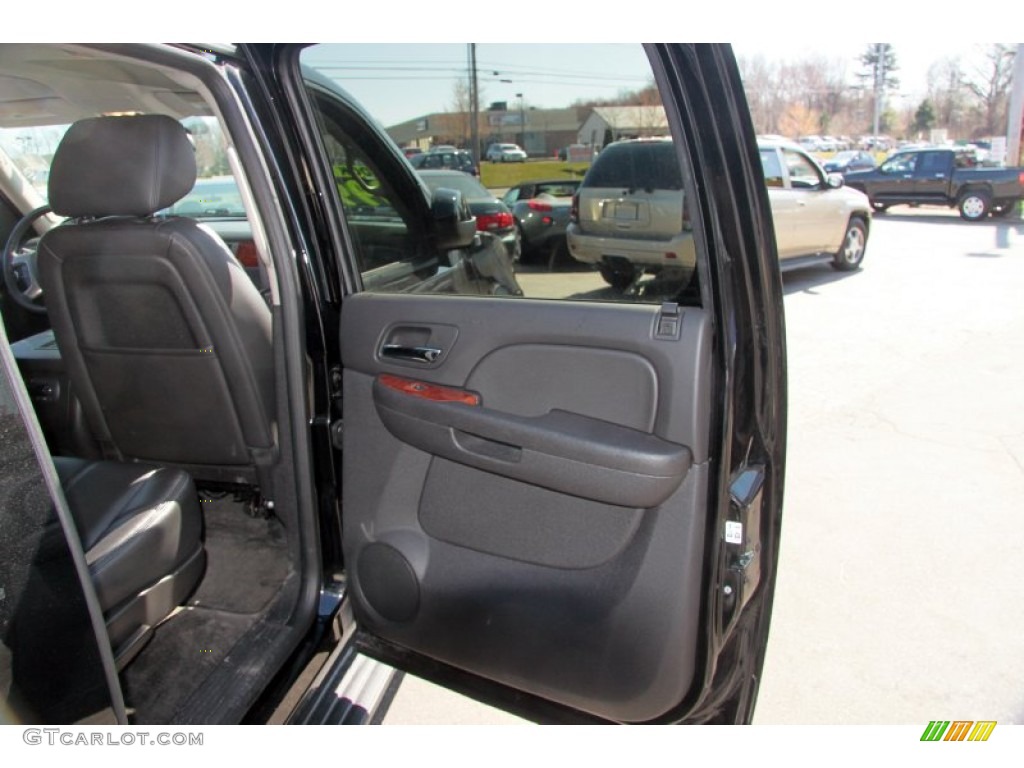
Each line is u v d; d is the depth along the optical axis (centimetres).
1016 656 224
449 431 143
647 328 124
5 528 85
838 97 3112
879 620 242
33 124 216
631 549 130
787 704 206
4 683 85
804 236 758
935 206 1391
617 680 134
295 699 158
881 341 556
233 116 147
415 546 152
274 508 179
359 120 152
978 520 301
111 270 158
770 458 134
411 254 159
